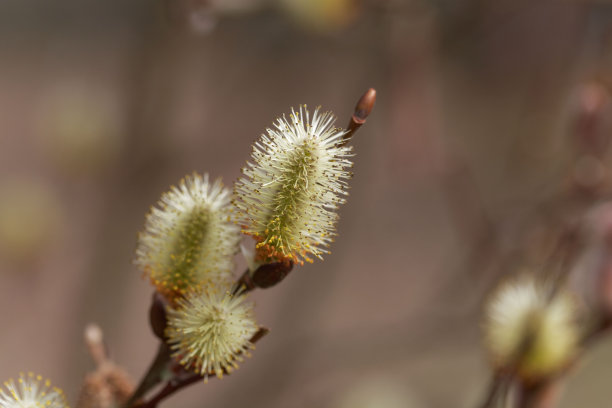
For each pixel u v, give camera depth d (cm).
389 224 142
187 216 39
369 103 38
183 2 74
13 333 110
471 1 94
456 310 91
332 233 39
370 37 88
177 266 39
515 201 80
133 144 92
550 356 45
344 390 94
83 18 145
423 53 87
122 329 93
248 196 39
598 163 61
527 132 92
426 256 141
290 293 104
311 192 38
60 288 112
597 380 110
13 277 111
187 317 39
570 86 88
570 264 47
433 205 144
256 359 103
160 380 40
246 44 101
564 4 96
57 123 92
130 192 92
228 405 95
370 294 133
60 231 111
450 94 125
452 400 97
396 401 93
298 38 100
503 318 45
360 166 99
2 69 154
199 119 103
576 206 62
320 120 39
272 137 38
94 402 41
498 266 72
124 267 93
